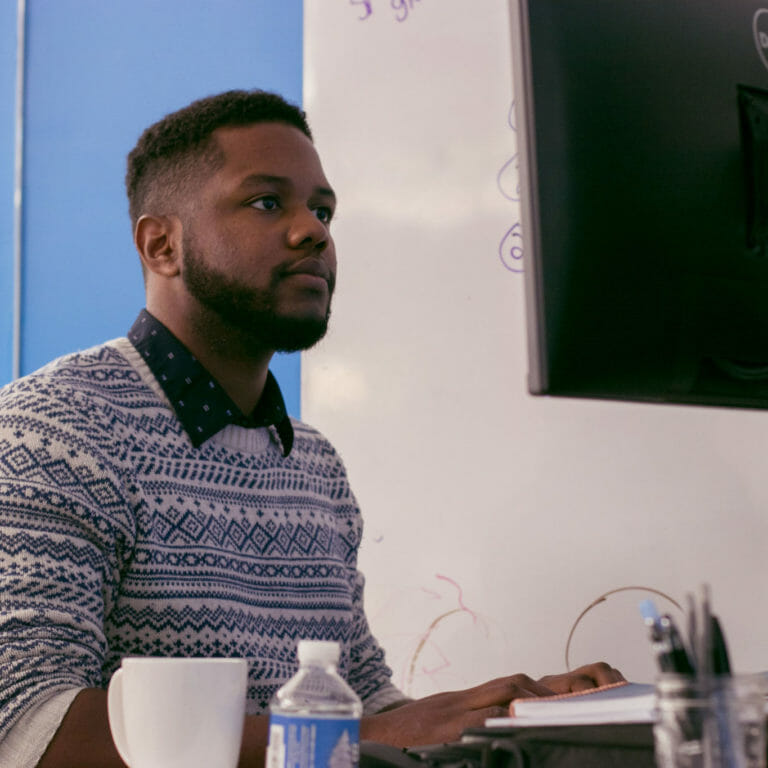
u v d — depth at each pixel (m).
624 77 0.73
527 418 1.62
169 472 1.13
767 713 0.56
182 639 1.08
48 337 2.12
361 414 1.73
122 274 2.09
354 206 1.78
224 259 1.21
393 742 0.79
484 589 1.62
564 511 1.59
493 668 1.59
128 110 2.12
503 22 1.70
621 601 1.54
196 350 1.25
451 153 1.72
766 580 1.48
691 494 1.53
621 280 0.71
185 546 1.11
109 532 1.04
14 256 2.16
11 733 0.85
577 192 0.70
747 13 0.80
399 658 1.65
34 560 0.96
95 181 2.13
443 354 1.69
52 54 2.19
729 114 0.77
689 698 0.48
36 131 2.18
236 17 2.04
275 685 1.12
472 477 1.65
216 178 1.23
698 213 0.74
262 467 1.24
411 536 1.67
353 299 1.76
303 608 1.21
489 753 0.64
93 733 0.84
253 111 1.27
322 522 1.28
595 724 0.61
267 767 0.64
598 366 0.70
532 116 0.70
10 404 1.07
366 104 1.79
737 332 0.75
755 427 1.51
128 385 1.18
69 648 0.91
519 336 1.64
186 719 0.71
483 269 1.68
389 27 1.79
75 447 1.05
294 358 1.87
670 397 0.75
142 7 2.13
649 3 0.76
